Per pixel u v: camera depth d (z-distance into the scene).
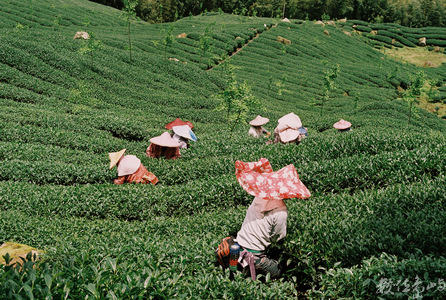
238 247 4.75
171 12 102.19
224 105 15.77
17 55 27.12
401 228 5.12
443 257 4.26
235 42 60.72
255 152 11.40
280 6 109.88
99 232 7.54
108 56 36.44
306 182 8.80
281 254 5.03
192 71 40.06
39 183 10.88
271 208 4.74
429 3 109.06
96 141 14.82
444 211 5.69
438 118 41.19
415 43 86.56
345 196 7.18
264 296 4.18
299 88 49.88
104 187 9.34
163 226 7.47
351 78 57.66
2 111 17.41
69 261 4.15
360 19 108.94
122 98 27.34
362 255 4.71
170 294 3.78
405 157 8.66
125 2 37.03
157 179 10.29
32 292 3.22
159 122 21.33
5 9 58.09
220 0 109.62
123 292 3.45
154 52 50.06
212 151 12.82
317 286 4.91
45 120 16.84
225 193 8.89
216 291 4.14
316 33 76.56
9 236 7.14
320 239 4.98
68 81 27.89
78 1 83.19
